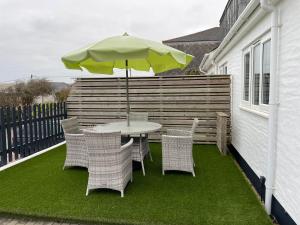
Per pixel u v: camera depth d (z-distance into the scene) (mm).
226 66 7953
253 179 4180
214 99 6977
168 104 7230
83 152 4719
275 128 3090
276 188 3064
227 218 3014
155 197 3592
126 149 3902
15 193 3750
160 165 5184
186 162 4496
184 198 3553
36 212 3158
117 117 7523
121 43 3789
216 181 4211
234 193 3727
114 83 7469
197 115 7105
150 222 2908
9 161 5430
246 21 4430
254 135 4238
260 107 3957
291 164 2666
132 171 4617
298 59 2537
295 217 2561
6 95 13773
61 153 6148
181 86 7137
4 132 5273
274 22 3037
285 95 2842
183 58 4238
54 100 14297
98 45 3764
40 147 6523
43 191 3822
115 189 3652
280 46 2990
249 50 4809
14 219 3119
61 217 3035
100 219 2975
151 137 7414
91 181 3703
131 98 7398
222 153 5957
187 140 4422
